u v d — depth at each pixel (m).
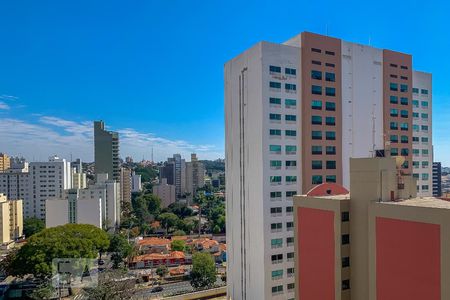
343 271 34.78
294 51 65.50
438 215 26.39
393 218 30.03
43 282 81.12
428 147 83.31
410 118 78.44
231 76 72.94
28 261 79.81
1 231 135.50
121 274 80.00
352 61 70.81
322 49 67.44
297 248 40.53
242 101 68.75
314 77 66.50
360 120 71.38
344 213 35.00
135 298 77.31
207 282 88.06
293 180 64.94
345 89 69.88
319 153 66.44
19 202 150.38
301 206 39.88
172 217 185.88
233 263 72.25
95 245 94.62
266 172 62.56
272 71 63.47
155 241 138.75
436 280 26.52
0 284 92.88
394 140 76.00
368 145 71.94
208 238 155.50
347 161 69.25
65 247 84.00
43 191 175.62
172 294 84.75
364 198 33.59
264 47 62.78
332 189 43.59
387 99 75.19
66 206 145.25
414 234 28.23
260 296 62.84
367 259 33.16
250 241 66.12
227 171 75.12
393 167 33.72
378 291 31.27
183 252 125.06
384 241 30.81
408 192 35.16
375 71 74.06
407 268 28.78
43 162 176.25
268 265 62.22
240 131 69.69
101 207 163.25
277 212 63.34
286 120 64.62
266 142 62.66
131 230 169.50
